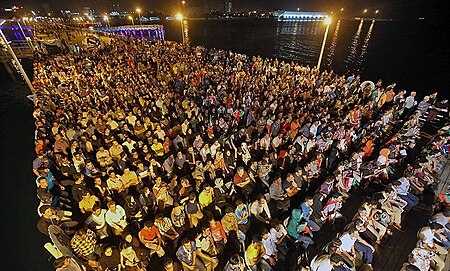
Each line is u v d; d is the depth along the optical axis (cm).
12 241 1033
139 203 935
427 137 1500
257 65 2878
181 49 3803
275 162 1188
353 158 1040
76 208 1020
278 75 2530
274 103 1734
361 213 767
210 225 779
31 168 1521
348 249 685
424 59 5181
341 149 1260
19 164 1566
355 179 1051
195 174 1033
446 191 1030
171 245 834
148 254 786
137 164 1085
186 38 9481
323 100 1908
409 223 920
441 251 750
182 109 1775
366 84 2036
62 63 2938
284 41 8475
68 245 766
